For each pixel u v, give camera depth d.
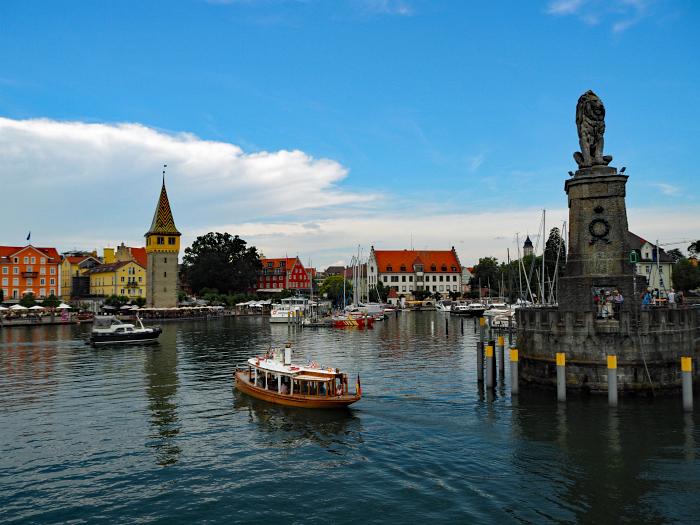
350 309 152.88
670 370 39.66
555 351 41.28
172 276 162.12
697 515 23.23
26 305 141.38
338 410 39.59
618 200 42.00
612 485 26.08
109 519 23.77
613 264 41.94
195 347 82.44
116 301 151.62
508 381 49.03
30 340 93.94
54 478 28.06
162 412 40.50
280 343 87.44
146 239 165.38
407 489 26.14
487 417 36.88
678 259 137.25
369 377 52.53
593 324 39.66
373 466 29.03
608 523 22.73
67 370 59.94
